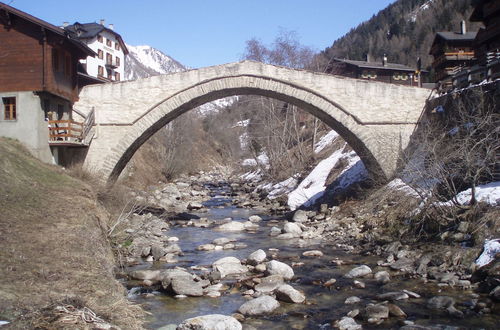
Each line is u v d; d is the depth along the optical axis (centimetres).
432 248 1508
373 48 9556
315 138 4144
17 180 1669
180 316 1056
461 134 1967
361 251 1753
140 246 1789
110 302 934
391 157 2478
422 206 1761
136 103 2403
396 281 1326
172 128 5294
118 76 6047
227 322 932
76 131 2273
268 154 4050
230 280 1374
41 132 2119
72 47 2333
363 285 1290
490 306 1070
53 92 2127
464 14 7844
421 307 1091
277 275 1350
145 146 4919
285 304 1153
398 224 1814
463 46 4306
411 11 11062
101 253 1254
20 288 880
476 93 2044
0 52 2122
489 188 1609
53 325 743
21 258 1042
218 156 7306
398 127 2503
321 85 2466
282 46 4125
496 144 1625
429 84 5338
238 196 4059
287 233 2170
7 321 739
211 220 2716
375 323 995
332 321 1031
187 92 2420
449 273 1320
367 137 2481
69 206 1595
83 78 3055
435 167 1622
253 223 2592
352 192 2634
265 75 2444
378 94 2491
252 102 4494
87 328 748
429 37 8362
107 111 2406
